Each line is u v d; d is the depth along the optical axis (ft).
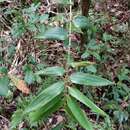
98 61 10.19
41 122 8.96
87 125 3.67
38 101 3.74
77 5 11.16
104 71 10.22
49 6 12.01
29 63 9.49
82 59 9.79
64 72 4.26
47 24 10.17
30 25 9.36
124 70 10.30
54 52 10.96
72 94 3.76
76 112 3.69
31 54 10.11
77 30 5.88
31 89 9.14
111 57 10.64
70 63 4.63
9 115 9.70
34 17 9.50
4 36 11.01
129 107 9.48
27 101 8.98
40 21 9.68
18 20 9.87
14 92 9.89
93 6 12.55
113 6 13.21
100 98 9.80
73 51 9.77
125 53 11.14
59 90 3.76
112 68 10.43
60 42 11.16
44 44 10.93
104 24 11.89
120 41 11.36
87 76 4.03
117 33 11.93
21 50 10.33
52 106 3.76
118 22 12.53
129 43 11.34
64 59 9.89
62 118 9.07
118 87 9.77
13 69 9.96
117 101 9.56
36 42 10.46
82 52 9.53
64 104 3.77
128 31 11.79
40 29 9.46
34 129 8.86
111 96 9.93
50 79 8.93
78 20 5.71
